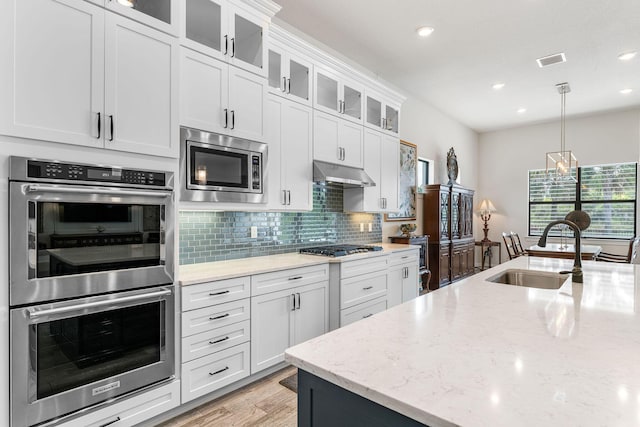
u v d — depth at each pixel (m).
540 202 7.21
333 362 0.94
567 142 6.86
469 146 7.49
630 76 4.75
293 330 2.81
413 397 0.76
